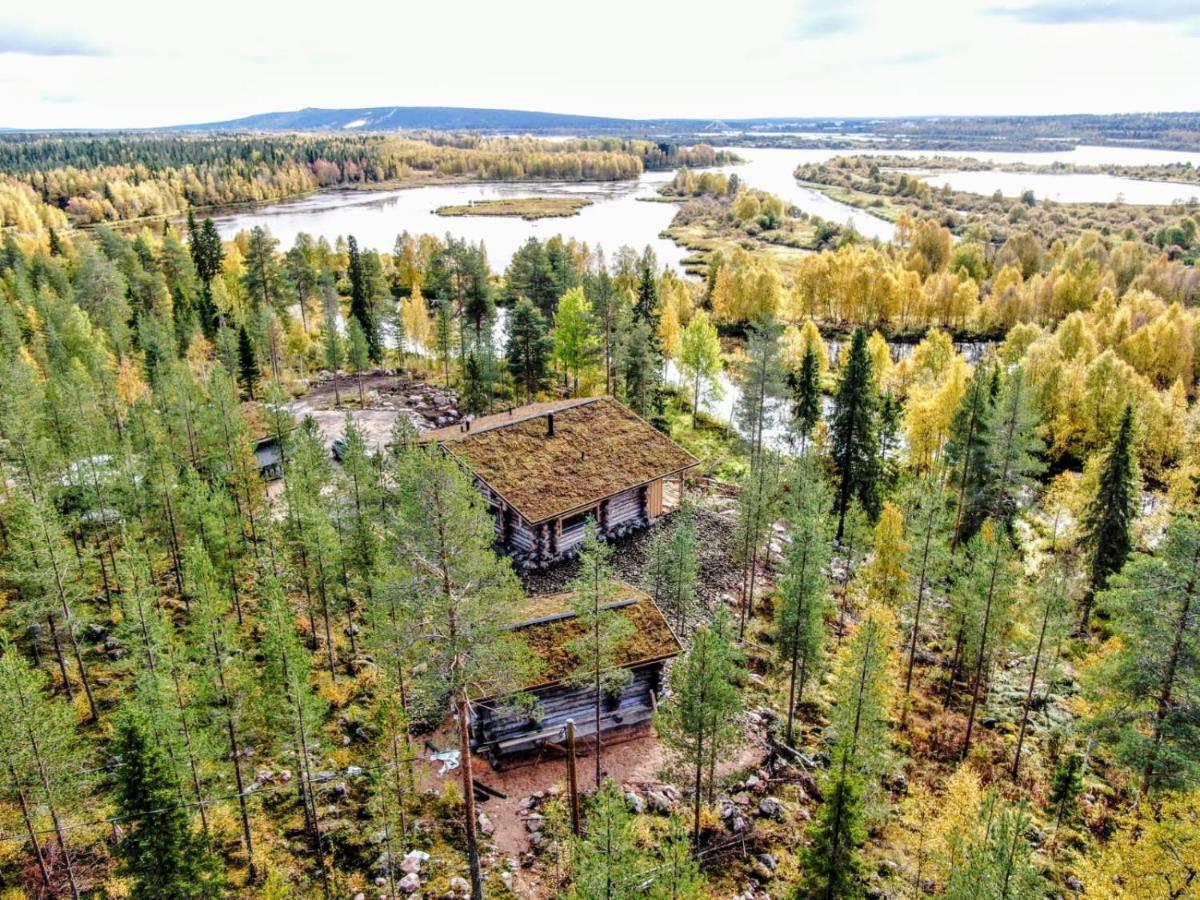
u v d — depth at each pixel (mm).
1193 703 29875
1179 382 75625
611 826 19953
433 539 26047
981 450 53125
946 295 115000
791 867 27609
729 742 28078
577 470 47500
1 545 40938
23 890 24812
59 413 45875
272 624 27391
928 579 38969
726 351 107438
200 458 50594
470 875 26109
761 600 45469
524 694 28969
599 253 118938
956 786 27609
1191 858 22094
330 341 77938
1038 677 41969
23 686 23625
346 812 29031
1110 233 173875
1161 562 30672
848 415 55281
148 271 109125
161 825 20516
